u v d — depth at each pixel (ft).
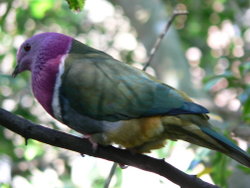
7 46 56.59
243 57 55.57
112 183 44.04
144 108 24.79
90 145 24.31
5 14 43.16
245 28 61.05
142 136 24.88
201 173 29.48
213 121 33.35
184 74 46.55
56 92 25.82
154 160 24.09
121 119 24.98
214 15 67.21
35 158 51.03
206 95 48.37
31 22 59.62
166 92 25.16
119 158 24.49
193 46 68.85
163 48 47.34
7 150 52.16
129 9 50.08
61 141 23.27
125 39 66.08
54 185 48.98
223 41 70.59
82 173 45.50
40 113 51.52
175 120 24.47
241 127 33.12
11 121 22.54
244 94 35.40
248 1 68.03
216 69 67.26
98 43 64.90
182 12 29.01
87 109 25.34
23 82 51.65
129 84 25.43
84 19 63.21
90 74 25.67
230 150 23.82
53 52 26.66
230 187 39.01
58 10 57.62
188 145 32.96
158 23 48.80
